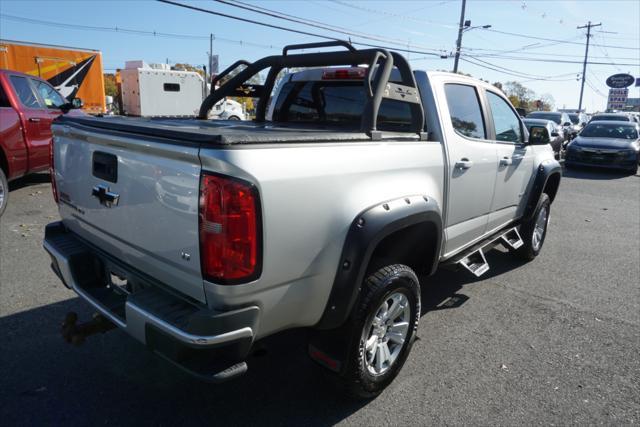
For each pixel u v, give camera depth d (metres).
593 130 15.77
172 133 2.17
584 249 6.44
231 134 2.12
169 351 2.16
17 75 7.66
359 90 3.95
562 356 3.58
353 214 2.53
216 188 2.02
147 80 21.92
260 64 4.18
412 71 3.33
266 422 2.77
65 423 2.70
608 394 3.12
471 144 3.82
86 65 16.20
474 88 4.16
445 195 3.52
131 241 2.52
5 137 7.03
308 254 2.35
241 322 2.14
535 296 4.73
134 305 2.28
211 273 2.09
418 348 3.63
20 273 4.72
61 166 3.12
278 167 2.16
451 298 4.61
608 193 11.23
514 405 2.98
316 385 3.13
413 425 2.78
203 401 2.94
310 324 2.56
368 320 2.72
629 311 4.43
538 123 16.59
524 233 5.49
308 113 4.33
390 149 2.88
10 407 2.80
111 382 3.08
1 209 6.75
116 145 2.52
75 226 3.10
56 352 3.39
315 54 3.79
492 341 3.78
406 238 3.27
